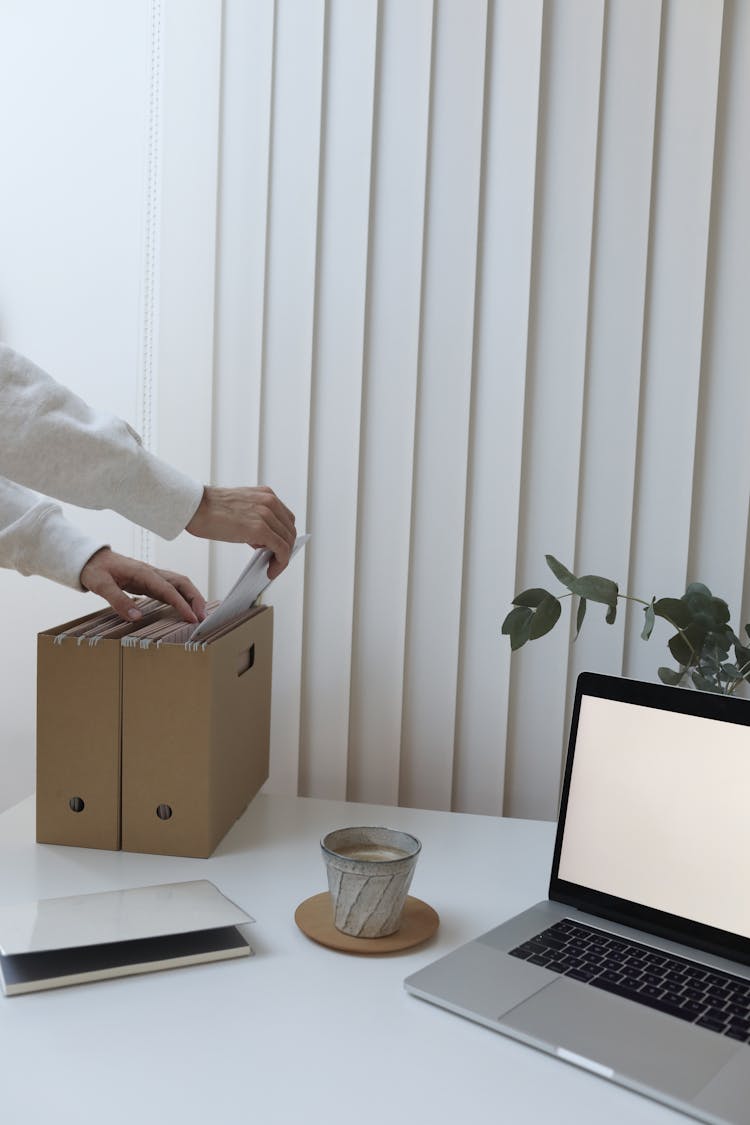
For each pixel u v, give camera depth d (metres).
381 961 0.89
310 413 1.39
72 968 0.83
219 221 1.38
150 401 1.45
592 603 1.39
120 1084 0.70
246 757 1.21
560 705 1.41
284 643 1.42
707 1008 0.81
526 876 1.09
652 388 1.36
